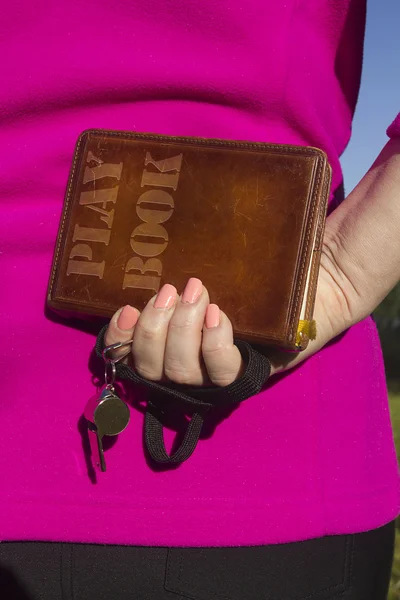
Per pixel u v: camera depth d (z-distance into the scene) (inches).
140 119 44.2
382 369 49.2
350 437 43.2
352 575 43.1
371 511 42.6
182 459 39.1
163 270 41.3
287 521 40.4
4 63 42.8
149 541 39.7
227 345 36.5
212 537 39.9
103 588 40.3
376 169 41.7
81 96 43.1
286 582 41.3
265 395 42.2
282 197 39.7
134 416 41.8
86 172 43.3
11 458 40.8
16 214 43.3
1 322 42.4
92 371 42.6
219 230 40.6
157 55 42.6
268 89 43.8
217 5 42.4
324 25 48.4
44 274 44.0
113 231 42.5
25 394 41.7
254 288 39.3
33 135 43.8
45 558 40.4
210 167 41.5
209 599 40.4
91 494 40.4
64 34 42.8
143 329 37.2
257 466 41.1
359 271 40.3
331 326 41.3
